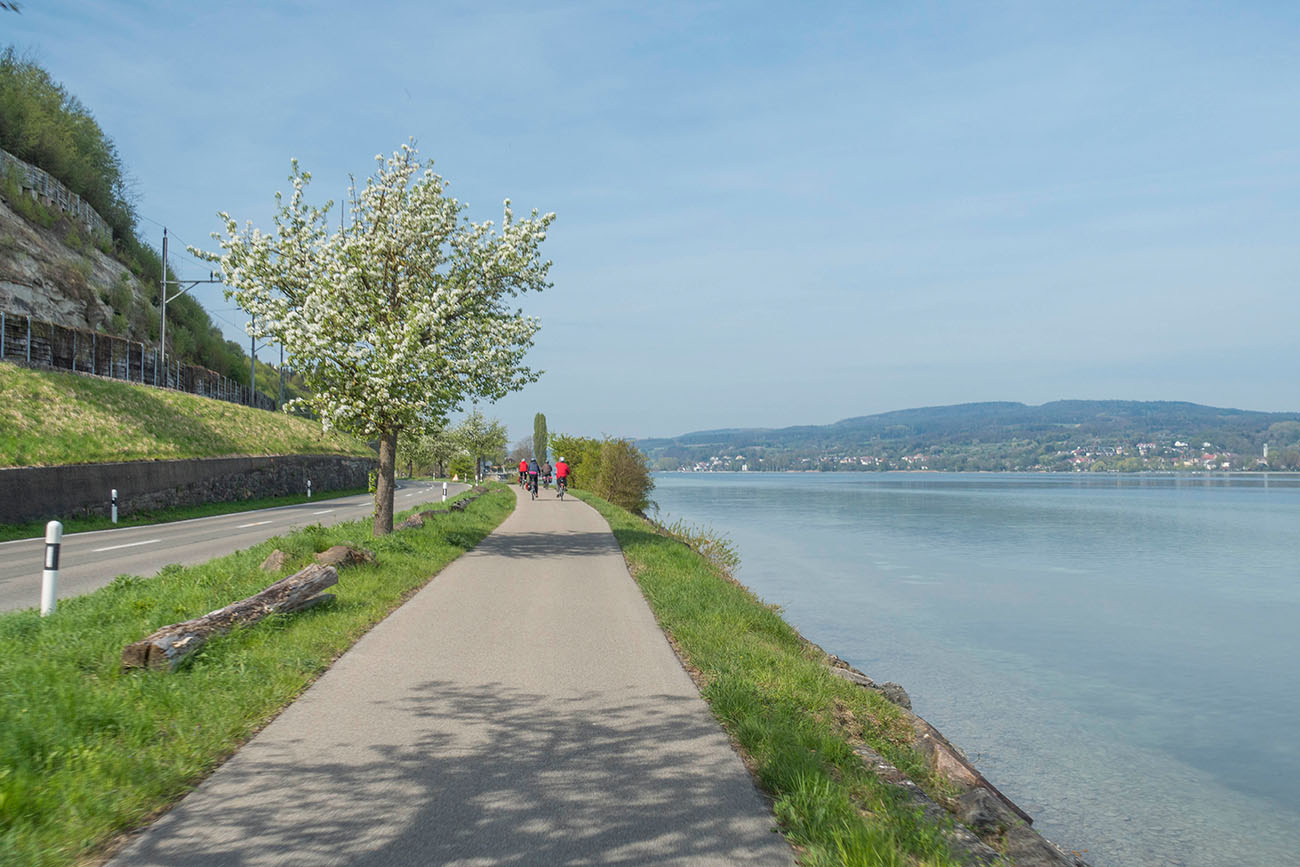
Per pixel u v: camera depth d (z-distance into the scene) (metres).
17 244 43.28
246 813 4.18
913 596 22.33
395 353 14.85
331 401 15.09
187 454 32.28
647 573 13.80
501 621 9.40
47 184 49.12
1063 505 77.75
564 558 15.60
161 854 3.71
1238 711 12.27
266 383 81.56
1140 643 17.23
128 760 4.64
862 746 5.93
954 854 4.12
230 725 5.43
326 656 7.58
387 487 16.22
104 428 29.61
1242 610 21.56
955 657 15.23
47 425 27.00
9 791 4.02
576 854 3.79
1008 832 5.20
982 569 28.73
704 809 4.34
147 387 39.91
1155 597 23.53
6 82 50.22
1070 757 9.89
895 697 9.21
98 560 15.10
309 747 5.18
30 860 3.54
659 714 6.02
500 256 16.05
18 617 7.91
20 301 41.81
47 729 4.89
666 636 8.78
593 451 61.41
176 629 6.92
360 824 4.06
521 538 19.56
